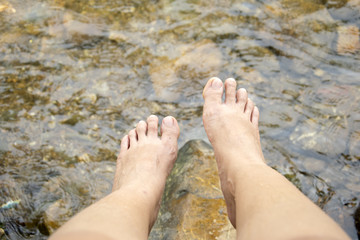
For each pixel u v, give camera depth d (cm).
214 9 75
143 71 67
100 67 68
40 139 60
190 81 66
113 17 74
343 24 72
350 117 61
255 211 35
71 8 75
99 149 60
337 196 54
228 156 50
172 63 68
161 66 68
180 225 50
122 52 69
